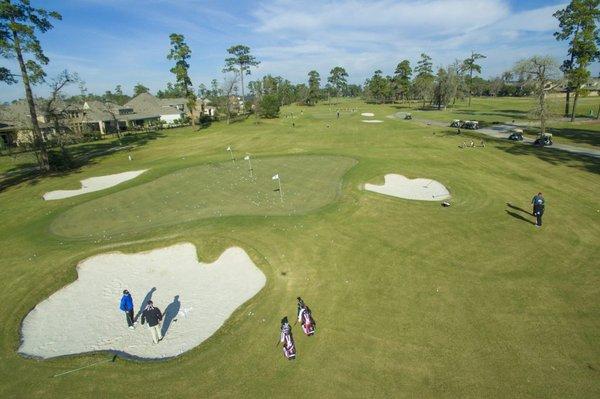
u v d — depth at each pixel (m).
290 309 17.20
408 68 171.62
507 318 15.61
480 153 46.53
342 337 15.06
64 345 16.84
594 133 58.56
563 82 64.06
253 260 21.61
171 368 14.25
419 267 19.91
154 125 107.12
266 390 12.82
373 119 96.06
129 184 38.44
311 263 20.84
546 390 12.01
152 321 16.02
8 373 14.46
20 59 45.56
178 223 26.97
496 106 127.31
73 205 33.16
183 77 93.81
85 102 100.81
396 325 15.55
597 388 11.98
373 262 20.61
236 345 15.19
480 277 18.73
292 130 77.56
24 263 22.98
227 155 51.00
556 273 18.88
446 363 13.39
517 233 23.53
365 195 30.81
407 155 45.91
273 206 29.30
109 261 23.14
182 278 21.61
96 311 19.27
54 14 44.41
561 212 26.66
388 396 12.20
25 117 76.56
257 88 167.25
